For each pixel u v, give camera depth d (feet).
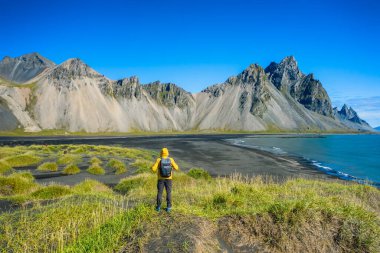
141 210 34.76
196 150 254.47
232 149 268.62
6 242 33.01
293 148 307.99
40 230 35.17
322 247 34.01
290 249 32.94
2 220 39.17
